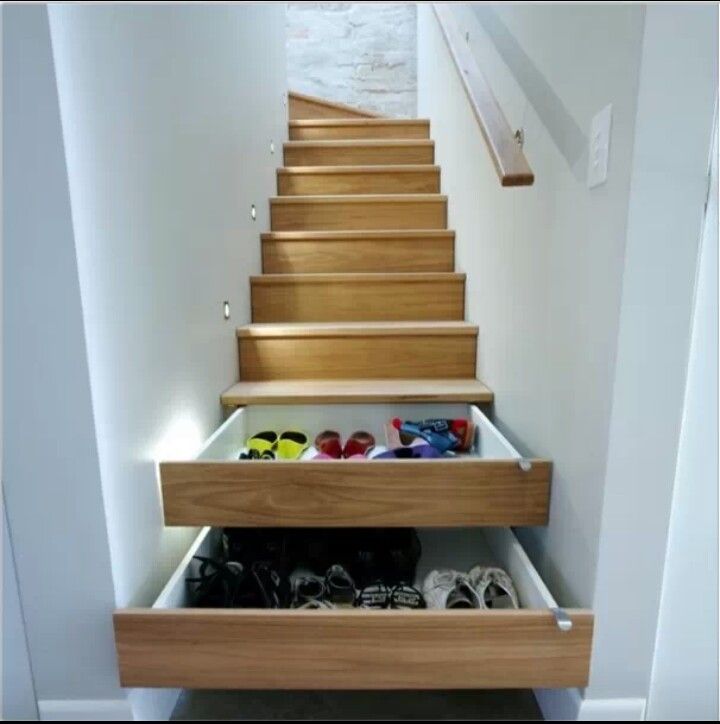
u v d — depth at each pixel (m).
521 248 1.20
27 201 0.75
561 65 0.94
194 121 1.26
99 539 0.85
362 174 2.40
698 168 0.72
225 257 1.55
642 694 0.90
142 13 0.96
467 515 1.02
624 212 0.74
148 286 0.99
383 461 1.02
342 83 3.52
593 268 0.83
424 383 1.60
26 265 0.77
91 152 0.79
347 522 1.03
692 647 0.89
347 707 1.02
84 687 0.91
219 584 1.05
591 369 0.85
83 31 0.76
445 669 0.87
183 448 1.17
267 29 2.22
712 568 0.85
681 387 0.78
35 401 0.81
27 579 0.87
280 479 1.02
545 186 1.04
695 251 0.74
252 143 1.93
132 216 0.92
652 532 0.83
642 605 0.86
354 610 0.87
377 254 2.05
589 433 0.86
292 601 1.12
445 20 1.91
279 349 1.66
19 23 0.70
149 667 0.88
